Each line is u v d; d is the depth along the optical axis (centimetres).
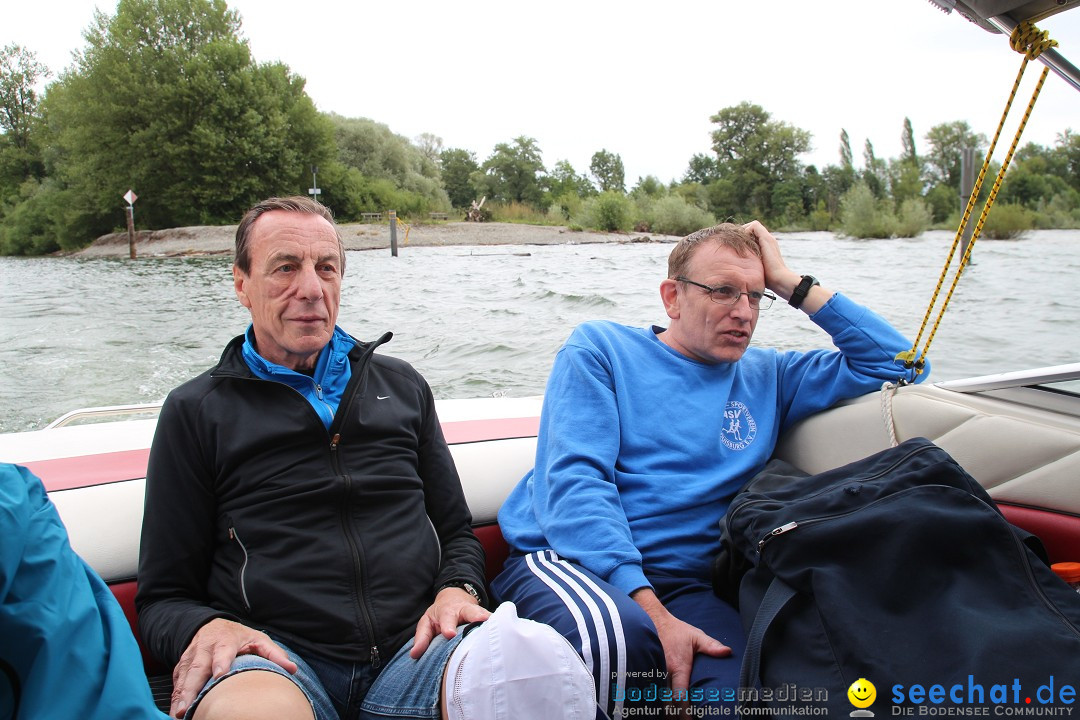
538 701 114
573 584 144
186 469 145
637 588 152
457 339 654
